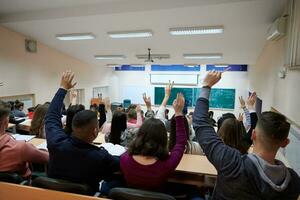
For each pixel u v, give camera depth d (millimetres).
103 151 1518
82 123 1442
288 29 3221
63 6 4758
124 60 8812
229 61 8031
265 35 5152
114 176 1682
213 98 10656
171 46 6547
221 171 979
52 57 7469
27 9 4934
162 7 4301
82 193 1351
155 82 11391
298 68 2717
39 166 2020
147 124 1450
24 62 6375
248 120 2746
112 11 4574
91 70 9945
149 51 7129
